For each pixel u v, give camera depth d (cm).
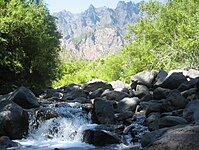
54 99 1677
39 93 2009
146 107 1292
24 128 1056
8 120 1008
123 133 1020
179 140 582
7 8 1861
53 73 2288
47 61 2150
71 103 1480
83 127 1085
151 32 3000
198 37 2505
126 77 3030
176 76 1503
